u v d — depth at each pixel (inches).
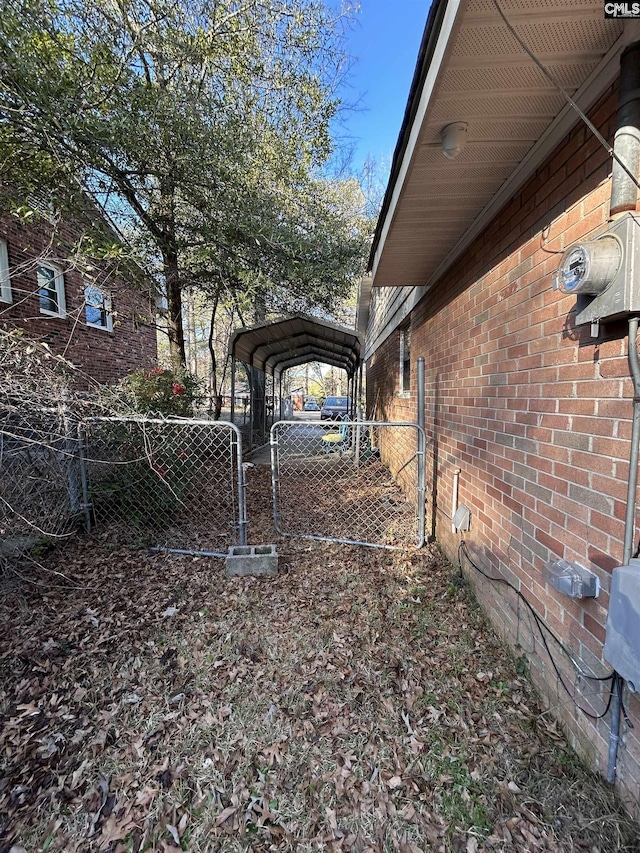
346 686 80.4
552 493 71.0
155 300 215.5
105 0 136.6
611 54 52.1
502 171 82.4
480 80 57.8
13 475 113.1
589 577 59.1
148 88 143.2
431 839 53.6
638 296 47.6
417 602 111.0
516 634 85.6
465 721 71.5
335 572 128.7
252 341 326.0
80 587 116.1
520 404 83.5
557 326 69.1
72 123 128.3
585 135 61.2
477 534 109.4
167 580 122.3
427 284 167.9
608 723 56.3
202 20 164.9
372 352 394.9
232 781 61.7
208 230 187.6
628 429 52.2
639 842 50.1
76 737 68.7
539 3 44.6
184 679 82.5
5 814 56.4
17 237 223.8
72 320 277.6
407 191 91.2
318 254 215.6
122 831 54.6
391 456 276.7
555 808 55.9
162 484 159.2
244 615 104.5
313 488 239.0
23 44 116.6
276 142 190.7
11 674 82.4
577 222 63.4
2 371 104.3
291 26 178.9
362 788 60.5
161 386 197.9
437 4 49.5
